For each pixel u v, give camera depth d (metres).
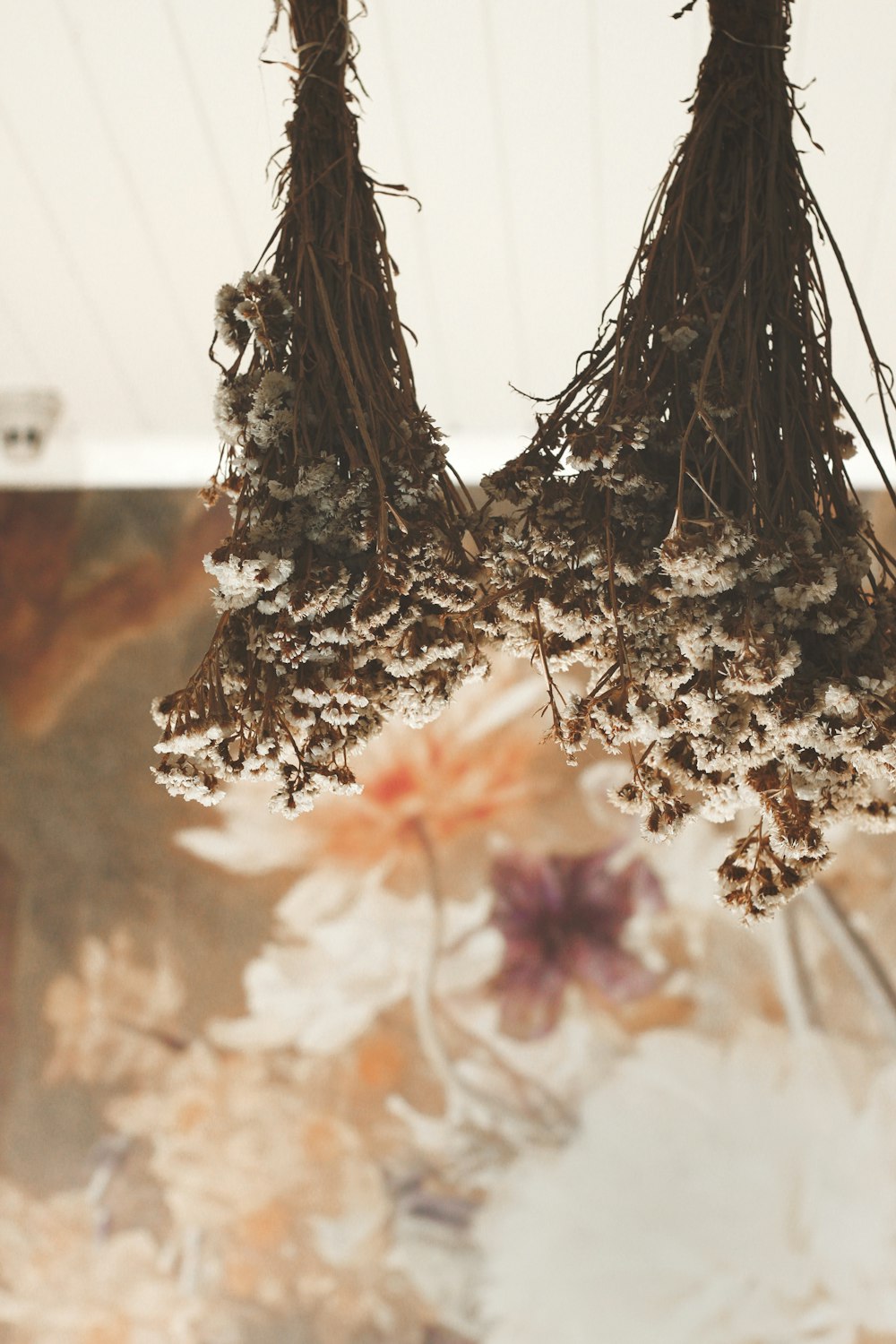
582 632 1.11
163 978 2.68
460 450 2.75
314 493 1.12
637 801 1.12
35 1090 2.64
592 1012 2.62
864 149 2.03
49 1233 2.58
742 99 1.21
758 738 1.06
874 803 1.12
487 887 2.69
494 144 2.07
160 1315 2.54
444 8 1.88
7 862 2.73
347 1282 2.54
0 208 2.17
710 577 1.03
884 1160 2.51
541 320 2.38
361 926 2.69
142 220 2.20
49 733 2.79
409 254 2.26
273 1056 2.64
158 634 2.82
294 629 1.10
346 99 1.26
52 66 1.95
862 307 2.33
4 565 2.86
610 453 1.09
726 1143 2.54
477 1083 2.60
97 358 2.51
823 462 1.14
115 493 2.88
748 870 1.14
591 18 1.88
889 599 1.14
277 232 1.23
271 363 1.18
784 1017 2.58
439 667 1.15
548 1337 2.48
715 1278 2.49
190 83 1.97
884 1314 2.45
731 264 1.18
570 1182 2.54
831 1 1.84
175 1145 2.61
